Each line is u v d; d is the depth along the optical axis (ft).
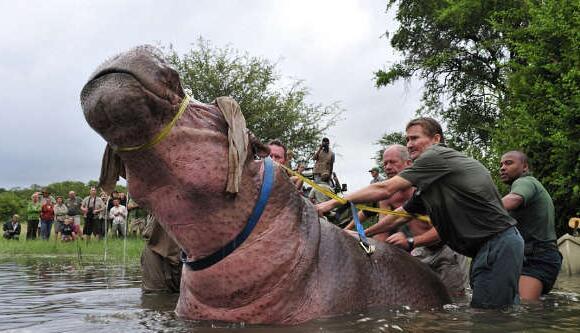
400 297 12.98
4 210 217.15
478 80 85.25
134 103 8.64
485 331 10.59
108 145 10.50
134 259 40.55
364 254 12.78
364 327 10.55
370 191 13.89
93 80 8.74
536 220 18.45
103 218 63.21
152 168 9.60
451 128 89.10
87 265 34.24
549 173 37.63
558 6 39.99
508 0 75.56
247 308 10.78
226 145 10.02
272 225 10.80
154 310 13.73
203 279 10.68
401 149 17.92
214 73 109.70
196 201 9.98
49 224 69.10
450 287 15.39
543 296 17.70
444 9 80.02
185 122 9.54
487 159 43.68
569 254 27.66
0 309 14.34
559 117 36.35
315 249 11.43
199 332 10.14
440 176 14.08
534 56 39.99
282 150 22.17
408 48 91.09
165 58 9.24
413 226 16.10
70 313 13.35
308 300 11.14
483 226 14.01
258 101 110.93
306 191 30.94
